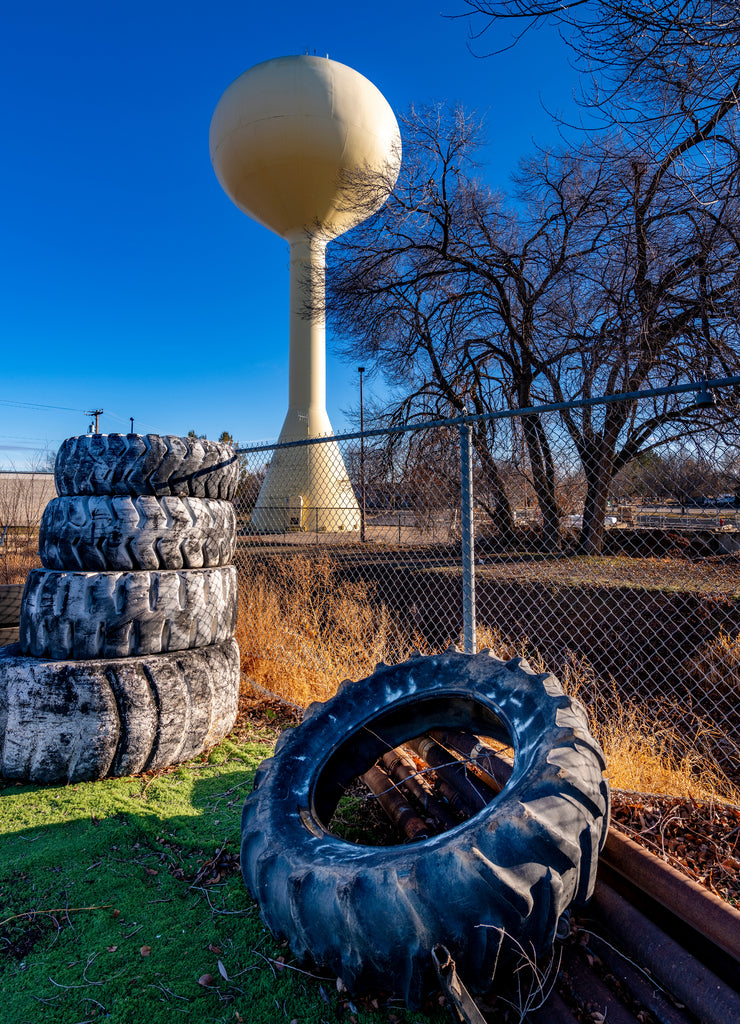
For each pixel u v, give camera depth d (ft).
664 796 10.11
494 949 5.49
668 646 23.70
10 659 11.77
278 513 54.34
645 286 35.29
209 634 13.07
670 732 15.37
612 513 29.53
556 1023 5.53
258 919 7.59
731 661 20.71
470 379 52.95
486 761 8.83
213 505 13.80
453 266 50.96
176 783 11.39
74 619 11.59
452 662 10.05
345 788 10.25
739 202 20.12
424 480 36.76
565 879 5.70
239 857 8.90
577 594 26.22
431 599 28.43
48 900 7.97
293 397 91.91
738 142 14.58
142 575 12.09
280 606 20.84
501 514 32.42
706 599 24.62
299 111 75.87
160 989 6.46
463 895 5.52
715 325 31.42
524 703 8.34
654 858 6.92
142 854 9.06
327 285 54.60
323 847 7.20
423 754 9.82
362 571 30.37
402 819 8.46
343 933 5.87
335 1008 6.20
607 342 38.78
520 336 48.83
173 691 11.92
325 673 16.35
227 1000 6.32
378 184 55.93
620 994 6.01
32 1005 6.25
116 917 7.63
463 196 49.85
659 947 5.96
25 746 11.20
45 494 40.06
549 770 6.47
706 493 21.86
